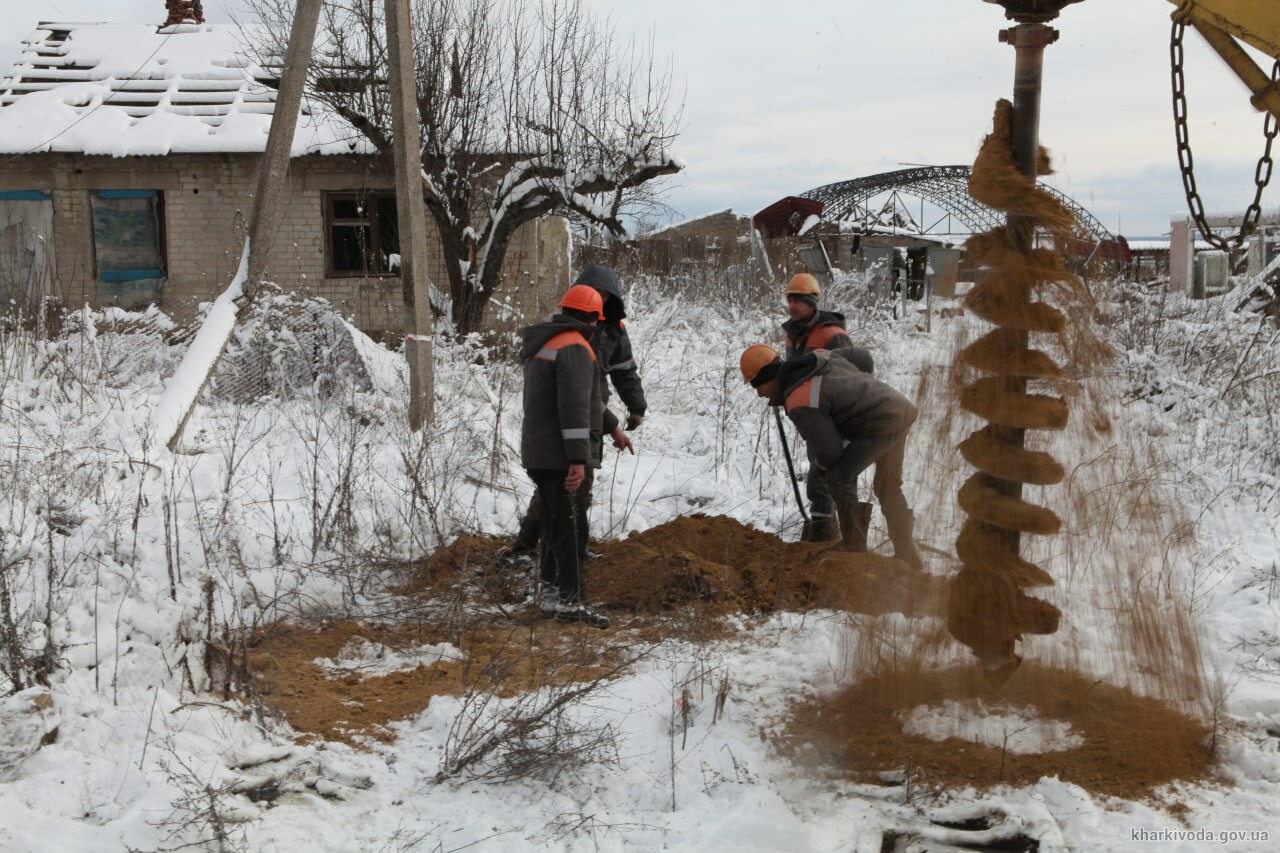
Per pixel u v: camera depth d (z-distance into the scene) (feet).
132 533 20.49
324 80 54.19
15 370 34.14
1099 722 14.32
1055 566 14.48
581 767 13.64
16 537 18.48
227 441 29.19
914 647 14.74
